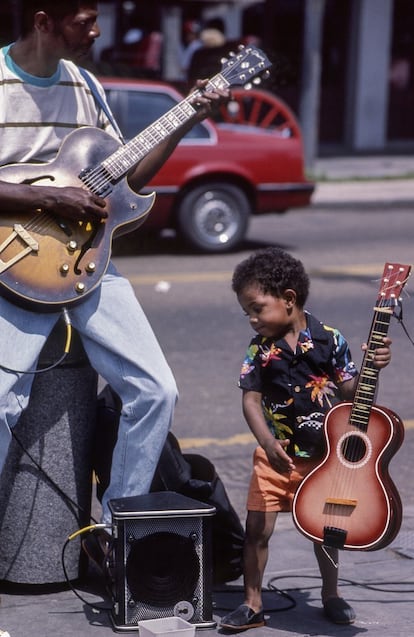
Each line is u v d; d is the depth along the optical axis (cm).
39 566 448
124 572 410
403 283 409
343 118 2612
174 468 454
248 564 424
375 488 400
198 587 418
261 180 1270
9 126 438
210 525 417
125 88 1205
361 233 1477
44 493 446
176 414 721
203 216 1258
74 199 421
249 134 1274
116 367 441
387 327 407
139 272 1167
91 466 460
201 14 2203
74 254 431
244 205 1273
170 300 1034
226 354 859
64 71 448
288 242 1395
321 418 421
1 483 448
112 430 458
